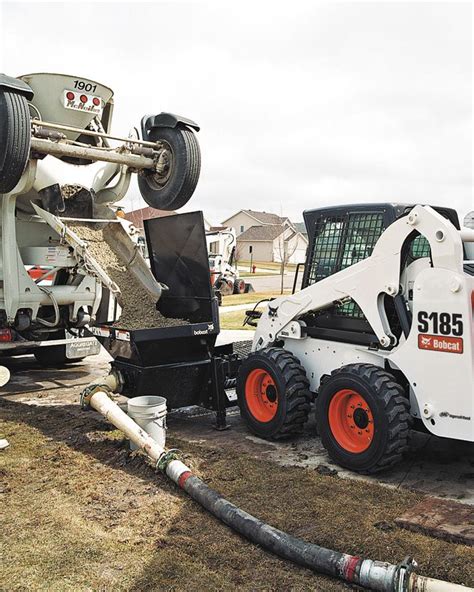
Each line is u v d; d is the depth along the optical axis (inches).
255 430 234.7
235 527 152.1
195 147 290.8
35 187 281.7
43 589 127.5
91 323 308.7
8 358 411.5
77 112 288.4
